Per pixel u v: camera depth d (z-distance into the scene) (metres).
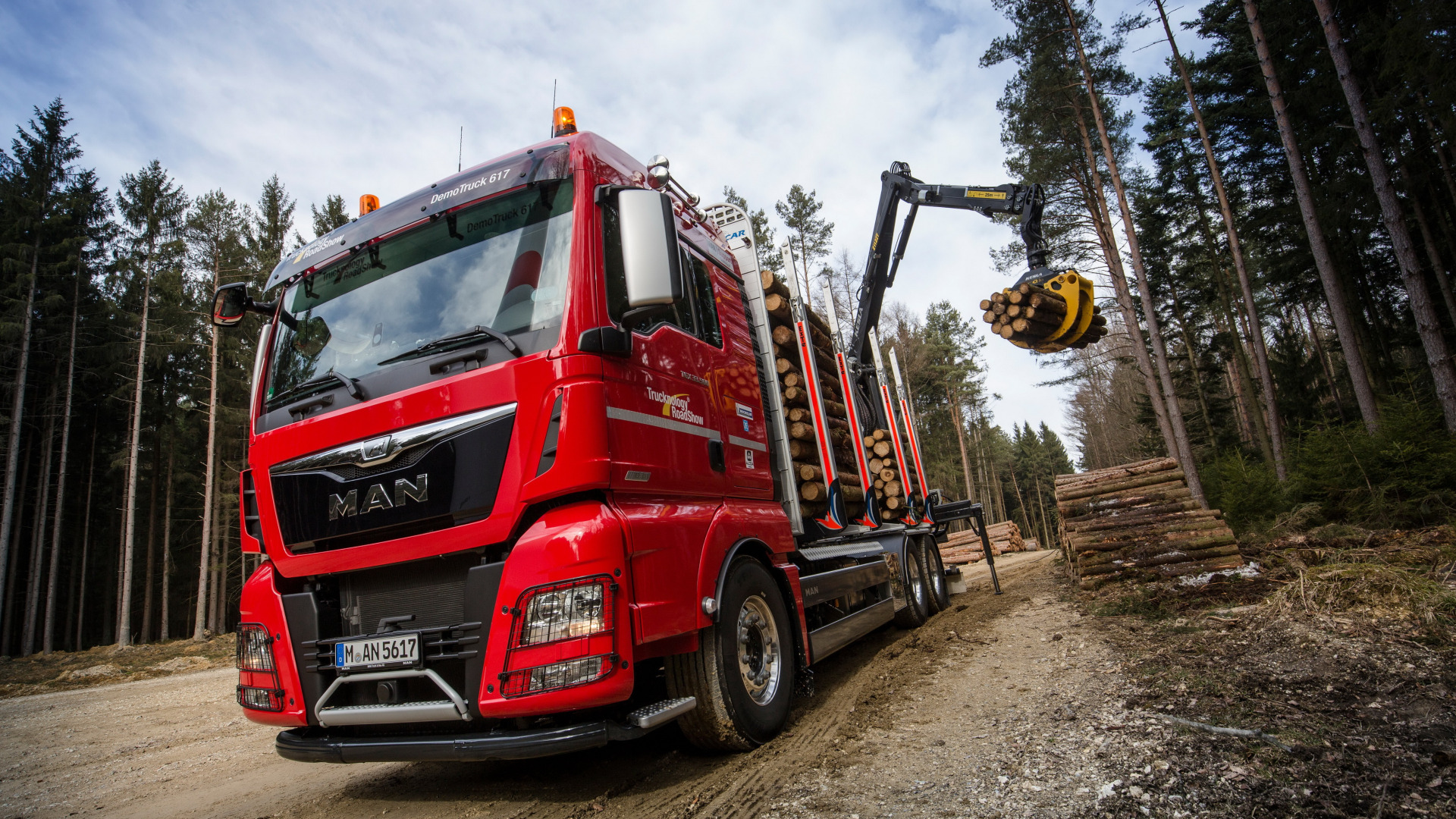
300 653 3.34
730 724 3.50
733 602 3.69
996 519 62.78
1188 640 4.95
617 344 3.20
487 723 2.96
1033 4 18.55
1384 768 2.64
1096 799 2.62
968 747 3.42
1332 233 18.44
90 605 31.92
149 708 8.69
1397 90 15.48
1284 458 17.09
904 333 41.00
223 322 4.12
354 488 3.29
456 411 3.13
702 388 4.03
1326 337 33.19
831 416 6.84
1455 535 6.63
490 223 3.59
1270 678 3.88
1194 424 30.78
